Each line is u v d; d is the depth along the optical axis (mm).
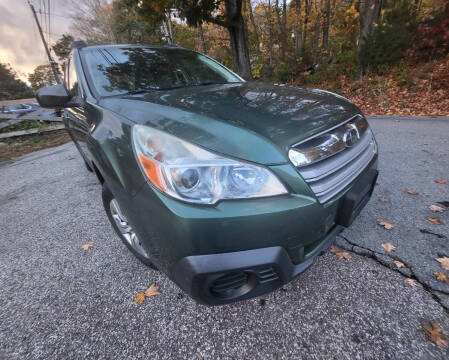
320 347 1223
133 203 1150
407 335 1240
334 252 1802
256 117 1272
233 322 1377
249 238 1023
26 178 4043
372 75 8461
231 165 1040
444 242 1819
